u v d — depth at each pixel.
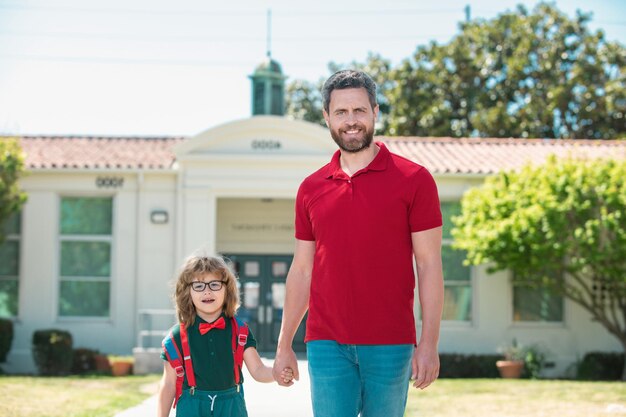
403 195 4.59
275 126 19.70
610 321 19.73
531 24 37.56
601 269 17.11
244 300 22.30
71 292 20.05
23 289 19.73
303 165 19.83
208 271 5.38
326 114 4.85
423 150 22.08
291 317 5.02
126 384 14.90
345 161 4.83
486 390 14.16
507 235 17.50
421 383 4.43
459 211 20.17
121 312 19.84
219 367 5.34
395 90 38.28
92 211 20.22
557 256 17.33
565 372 19.69
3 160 18.00
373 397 4.59
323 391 4.62
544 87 36.59
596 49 36.50
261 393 12.11
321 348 4.63
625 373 18.20
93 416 10.26
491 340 19.91
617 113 35.34
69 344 18.33
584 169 17.45
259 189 19.78
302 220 4.94
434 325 4.53
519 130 35.72
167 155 21.16
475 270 20.08
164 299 19.83
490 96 37.16
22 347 19.53
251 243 22.42
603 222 16.73
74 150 21.31
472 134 36.81
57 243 19.98
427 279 4.59
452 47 37.62
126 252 20.00
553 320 20.19
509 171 19.02
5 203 17.97
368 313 4.55
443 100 37.59
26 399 11.74
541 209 17.19
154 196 20.08
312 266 4.99
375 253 4.56
